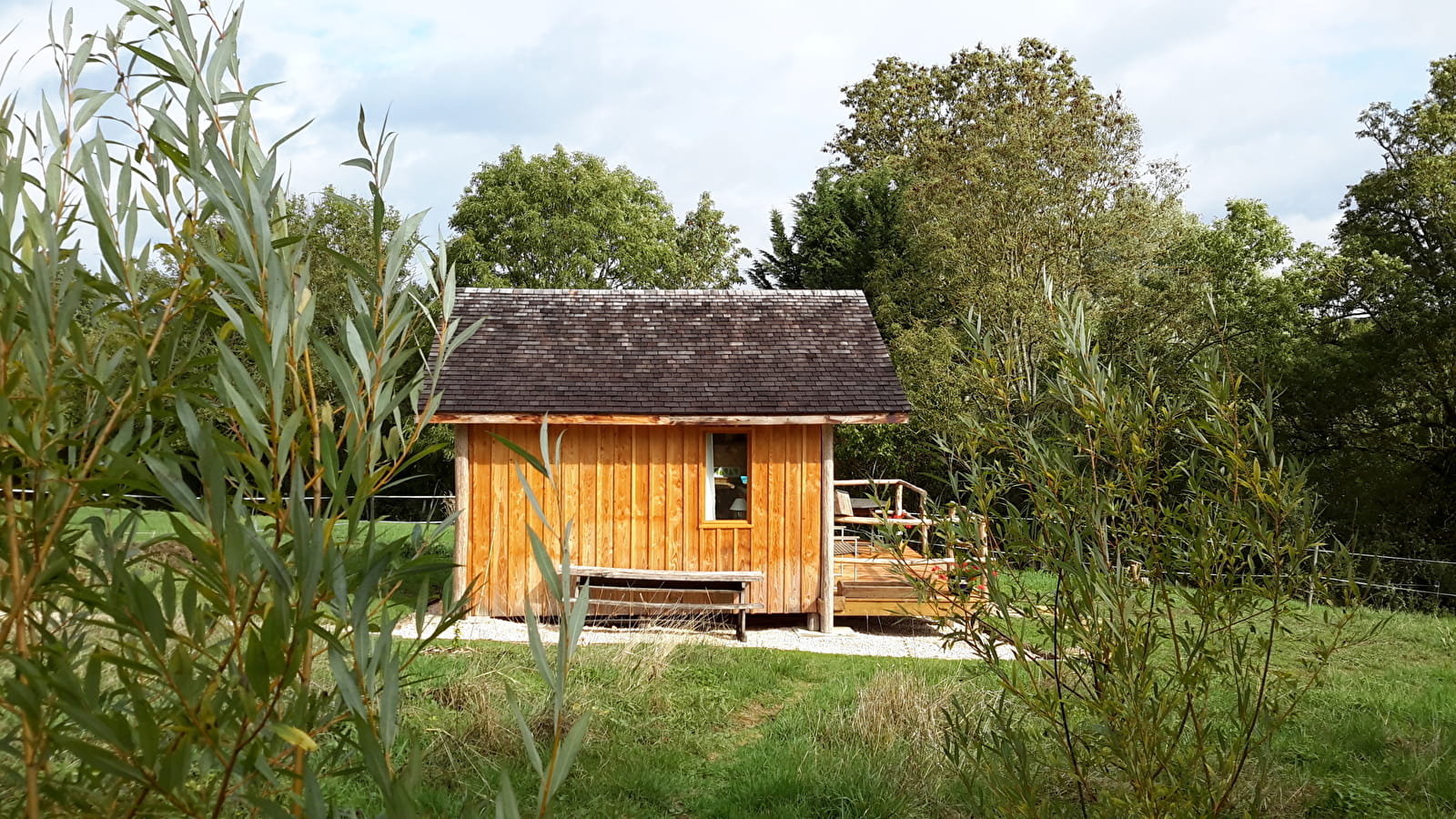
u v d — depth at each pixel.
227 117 1.55
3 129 1.55
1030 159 23.62
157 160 1.65
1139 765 3.51
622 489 13.02
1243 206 26.38
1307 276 24.30
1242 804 5.17
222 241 1.70
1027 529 3.96
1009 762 3.78
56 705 1.34
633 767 6.38
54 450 1.44
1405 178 21.19
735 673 9.34
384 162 1.62
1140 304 22.98
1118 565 3.81
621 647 9.49
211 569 1.29
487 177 32.75
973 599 4.19
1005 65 34.81
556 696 1.30
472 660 8.55
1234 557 3.64
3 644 1.37
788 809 5.75
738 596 12.52
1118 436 3.84
